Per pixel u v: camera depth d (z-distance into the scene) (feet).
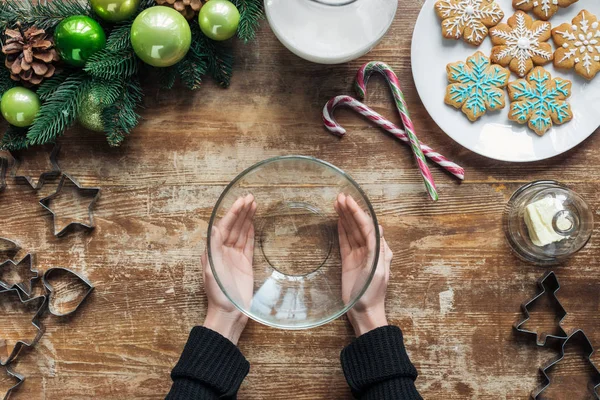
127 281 3.64
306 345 3.63
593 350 3.62
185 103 3.62
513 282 3.65
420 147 3.56
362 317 3.54
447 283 3.65
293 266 3.59
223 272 3.47
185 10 3.36
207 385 3.36
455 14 3.50
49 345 3.65
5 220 3.66
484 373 3.65
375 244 3.28
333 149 3.64
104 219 3.64
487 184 3.65
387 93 3.65
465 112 3.52
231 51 3.61
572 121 3.55
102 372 3.65
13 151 3.61
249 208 3.52
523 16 3.52
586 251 3.66
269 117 3.64
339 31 3.26
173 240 3.64
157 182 3.63
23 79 3.31
